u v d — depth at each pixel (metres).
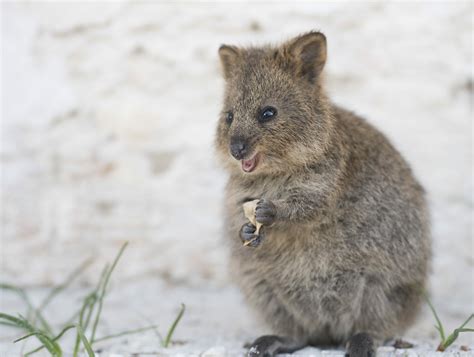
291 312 11.50
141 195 16.70
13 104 17.06
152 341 11.69
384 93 16.84
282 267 11.20
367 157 11.44
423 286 11.73
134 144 16.97
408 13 16.95
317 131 11.08
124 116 17.02
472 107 16.69
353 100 16.88
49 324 13.08
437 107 16.70
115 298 15.28
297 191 10.87
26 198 16.62
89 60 17.33
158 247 16.53
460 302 15.18
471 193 16.22
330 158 10.96
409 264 11.23
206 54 17.25
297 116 11.16
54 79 17.23
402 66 16.88
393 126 16.72
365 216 10.98
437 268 15.74
